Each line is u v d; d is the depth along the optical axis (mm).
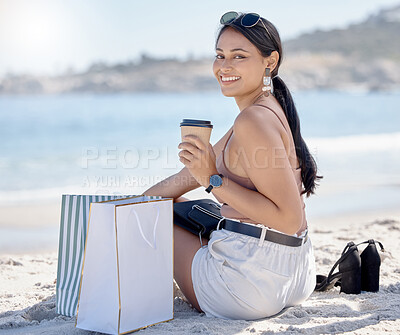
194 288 2773
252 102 2793
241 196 2443
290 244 2676
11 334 2639
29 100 58594
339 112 39406
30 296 3396
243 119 2467
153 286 2613
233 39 2703
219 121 36406
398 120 32625
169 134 26797
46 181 11703
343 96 66625
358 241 4930
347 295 3201
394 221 6035
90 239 2486
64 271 2943
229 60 2727
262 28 2699
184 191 3449
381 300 3049
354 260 3191
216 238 2715
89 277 2508
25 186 11039
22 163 15219
